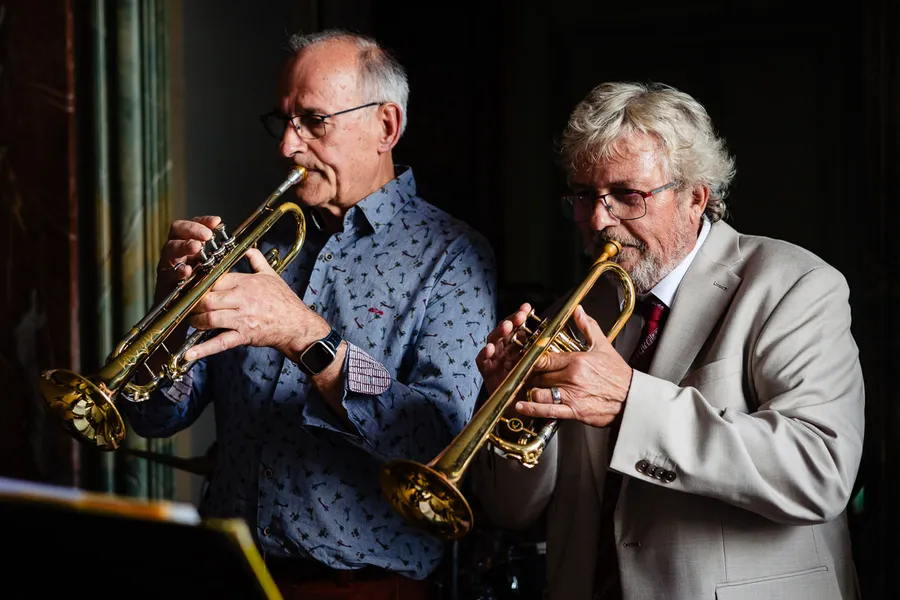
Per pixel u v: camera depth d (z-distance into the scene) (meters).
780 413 1.54
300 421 1.84
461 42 5.05
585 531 1.72
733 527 1.57
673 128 1.66
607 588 1.66
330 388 1.74
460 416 1.80
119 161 2.83
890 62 2.75
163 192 2.87
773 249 1.70
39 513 0.93
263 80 3.61
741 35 5.23
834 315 1.61
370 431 1.76
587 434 1.73
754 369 1.61
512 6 5.25
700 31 5.27
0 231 2.88
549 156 5.27
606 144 1.65
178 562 0.95
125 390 1.66
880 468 2.72
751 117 5.24
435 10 5.04
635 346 1.75
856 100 5.02
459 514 1.39
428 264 1.92
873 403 2.77
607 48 5.33
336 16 4.29
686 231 1.72
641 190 1.64
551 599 1.76
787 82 5.20
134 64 2.83
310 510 1.80
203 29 3.17
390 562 1.81
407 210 2.01
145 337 1.60
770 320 1.61
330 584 1.80
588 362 1.52
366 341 1.87
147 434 2.02
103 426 1.58
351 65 1.94
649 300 1.75
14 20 2.87
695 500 1.59
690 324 1.67
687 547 1.57
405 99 2.04
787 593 1.55
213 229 1.79
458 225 1.99
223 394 1.97
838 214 5.08
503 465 1.76
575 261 5.25
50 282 2.85
